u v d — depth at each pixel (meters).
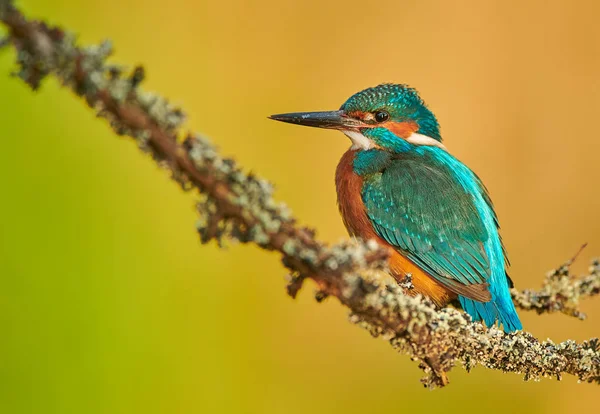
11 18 3.04
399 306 4.25
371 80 4.50
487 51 4.52
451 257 4.39
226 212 3.71
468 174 4.41
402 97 4.43
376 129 4.43
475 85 4.52
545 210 4.50
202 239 3.72
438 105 4.52
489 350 4.27
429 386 4.27
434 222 4.39
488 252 4.39
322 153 4.49
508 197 4.51
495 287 4.38
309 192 4.48
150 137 3.43
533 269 4.50
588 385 4.43
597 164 4.50
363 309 4.23
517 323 4.36
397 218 4.40
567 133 4.51
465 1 4.52
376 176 4.41
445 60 4.51
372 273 4.25
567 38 4.52
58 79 3.21
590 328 4.46
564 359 4.28
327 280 3.98
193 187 3.67
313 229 3.97
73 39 3.18
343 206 4.42
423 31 4.52
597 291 4.34
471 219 4.39
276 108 4.49
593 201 4.50
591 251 4.49
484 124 4.52
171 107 3.46
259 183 3.78
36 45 3.08
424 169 4.41
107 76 3.29
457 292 4.38
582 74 4.51
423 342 4.26
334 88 4.50
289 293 4.03
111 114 3.35
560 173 4.51
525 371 4.28
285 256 3.92
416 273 4.40
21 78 3.16
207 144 3.61
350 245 4.04
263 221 3.78
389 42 4.51
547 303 4.34
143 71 3.36
